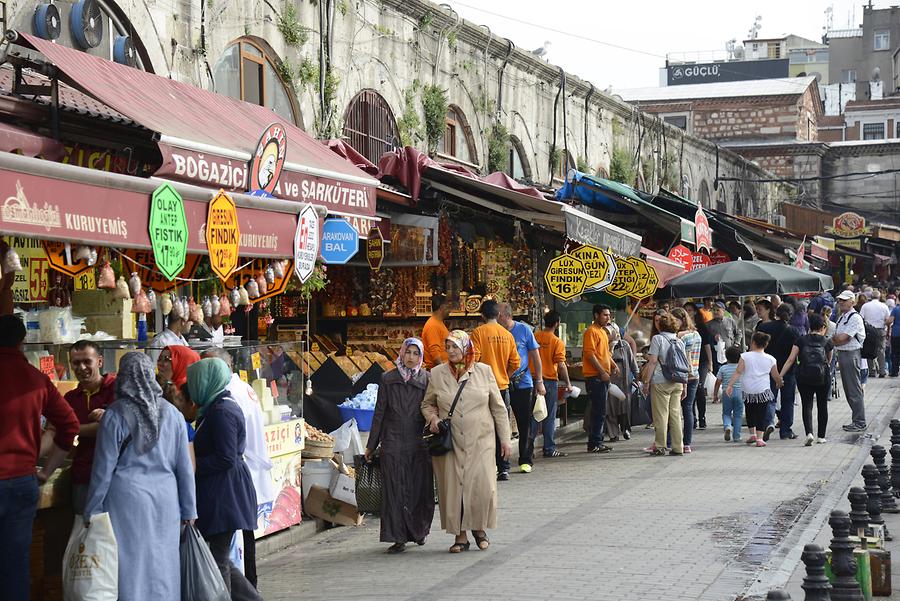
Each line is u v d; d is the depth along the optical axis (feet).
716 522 32.53
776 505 35.19
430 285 54.29
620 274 49.26
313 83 52.34
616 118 98.37
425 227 48.57
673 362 46.55
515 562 28.07
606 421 52.95
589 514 34.19
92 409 23.27
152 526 20.17
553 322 47.47
